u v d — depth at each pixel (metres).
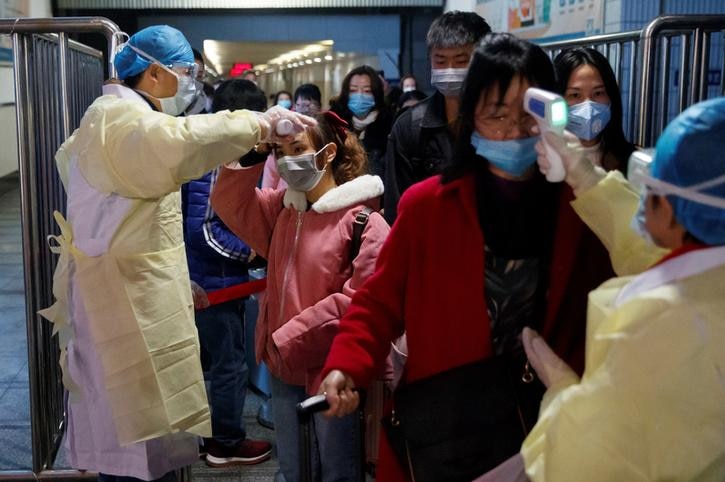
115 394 2.36
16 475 3.32
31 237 3.17
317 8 11.82
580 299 1.71
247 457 3.53
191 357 2.46
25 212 3.15
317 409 1.73
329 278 2.45
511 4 7.86
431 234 1.74
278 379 2.56
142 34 2.47
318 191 2.52
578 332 1.72
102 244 2.35
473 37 2.76
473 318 1.71
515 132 1.62
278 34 12.01
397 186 2.96
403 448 1.80
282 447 2.58
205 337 3.43
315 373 2.43
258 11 11.91
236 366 3.48
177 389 2.42
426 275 1.76
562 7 6.31
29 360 3.24
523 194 1.69
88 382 2.47
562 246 1.67
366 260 2.37
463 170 1.72
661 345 1.24
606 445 1.27
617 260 1.57
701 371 1.23
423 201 1.76
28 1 10.45
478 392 1.69
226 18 11.91
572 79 2.45
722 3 5.02
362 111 4.48
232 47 12.08
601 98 2.45
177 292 2.43
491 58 1.61
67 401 2.64
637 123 3.20
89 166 2.26
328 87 12.30
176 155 2.15
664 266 1.30
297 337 2.38
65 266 2.46
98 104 2.30
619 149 2.51
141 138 2.16
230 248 3.32
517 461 1.58
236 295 3.30
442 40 2.77
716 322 1.23
